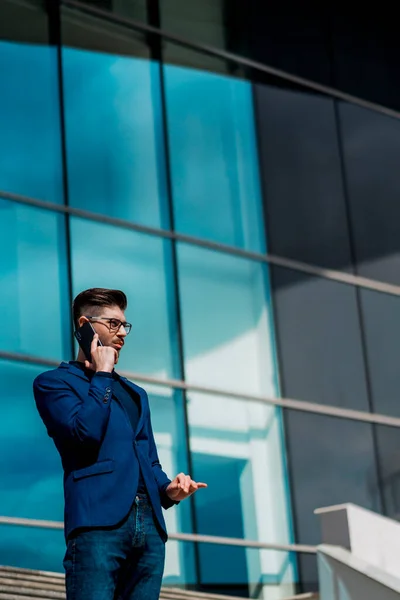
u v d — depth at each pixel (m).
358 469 14.46
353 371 15.01
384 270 15.97
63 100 13.74
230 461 13.41
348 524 7.98
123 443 4.32
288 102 16.09
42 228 12.91
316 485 14.02
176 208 14.25
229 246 14.56
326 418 14.49
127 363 13.07
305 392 14.45
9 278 12.42
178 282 13.88
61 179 13.34
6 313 12.23
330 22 17.19
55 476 11.91
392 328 15.67
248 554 13.10
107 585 4.13
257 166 15.32
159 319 13.52
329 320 15.09
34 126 13.38
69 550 4.20
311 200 15.66
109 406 4.33
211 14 15.77
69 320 12.67
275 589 13.14
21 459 11.75
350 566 7.62
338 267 15.52
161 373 13.29
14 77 13.47
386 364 15.35
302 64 16.53
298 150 15.87
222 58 15.63
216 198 14.71
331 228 15.68
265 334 14.41
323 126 16.33
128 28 14.79
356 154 16.48
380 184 16.52
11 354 12.06
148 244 13.80
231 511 13.17
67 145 13.55
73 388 4.41
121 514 4.18
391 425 15.03
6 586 8.45
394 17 17.98
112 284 13.27
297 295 14.95
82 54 14.17
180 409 13.25
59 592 8.40
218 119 15.20
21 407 11.95
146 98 14.57
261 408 13.97
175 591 10.49
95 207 13.50
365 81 17.19
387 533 8.16
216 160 14.92
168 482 4.53
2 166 12.92
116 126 14.11
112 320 4.57
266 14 16.44
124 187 13.86
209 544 12.82
